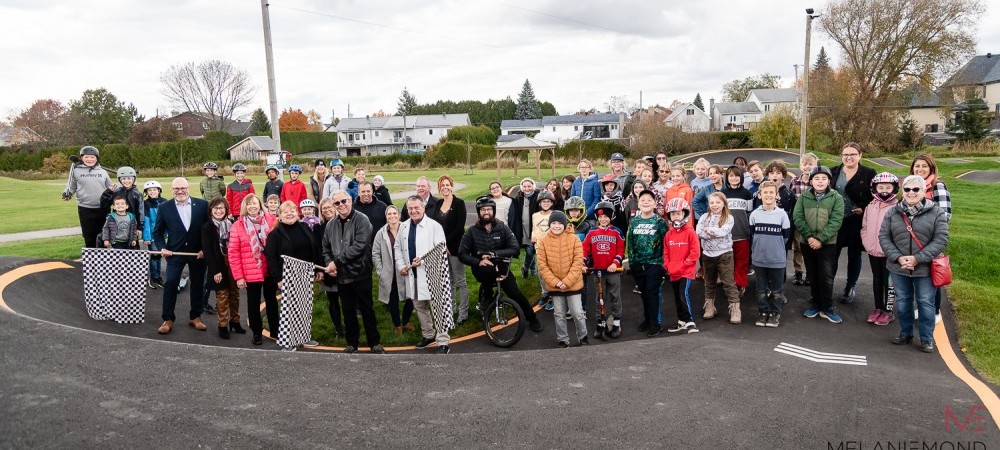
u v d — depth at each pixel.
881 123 53.56
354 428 4.53
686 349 6.79
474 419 4.75
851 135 54.41
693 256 7.82
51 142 70.06
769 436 4.56
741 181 8.48
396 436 4.43
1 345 5.72
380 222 9.04
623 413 4.92
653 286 7.96
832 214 7.63
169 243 8.10
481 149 57.88
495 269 8.15
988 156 51.47
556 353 6.57
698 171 9.39
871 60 52.62
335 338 8.84
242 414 4.67
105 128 80.50
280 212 7.54
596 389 5.44
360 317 9.48
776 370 6.02
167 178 47.81
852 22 52.38
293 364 5.76
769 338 7.40
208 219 8.16
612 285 8.14
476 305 9.62
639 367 6.09
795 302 8.62
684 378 5.75
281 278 7.56
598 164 54.41
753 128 57.41
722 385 5.57
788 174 9.85
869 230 7.69
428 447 4.29
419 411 4.86
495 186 9.98
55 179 49.62
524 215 10.21
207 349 6.00
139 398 4.84
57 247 12.91
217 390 5.07
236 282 7.80
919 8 50.09
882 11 51.19
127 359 5.61
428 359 6.17
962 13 49.66
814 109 54.16
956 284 8.66
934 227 6.67
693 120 81.56
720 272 8.08
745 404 5.13
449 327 7.82
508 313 8.73
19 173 51.66
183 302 9.66
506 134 100.81
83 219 9.85
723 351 6.70
